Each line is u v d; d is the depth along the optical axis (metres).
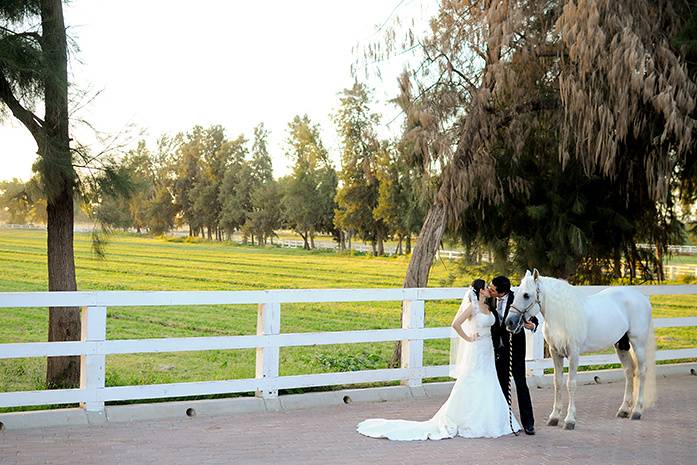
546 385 11.41
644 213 14.67
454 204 12.55
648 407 9.97
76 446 7.11
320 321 25.92
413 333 10.26
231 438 7.67
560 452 7.51
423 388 10.36
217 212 135.25
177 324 23.89
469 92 12.88
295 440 7.67
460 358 8.41
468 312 8.23
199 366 15.84
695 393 11.12
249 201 125.12
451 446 7.64
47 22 9.72
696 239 15.54
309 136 92.25
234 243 125.25
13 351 7.78
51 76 9.23
